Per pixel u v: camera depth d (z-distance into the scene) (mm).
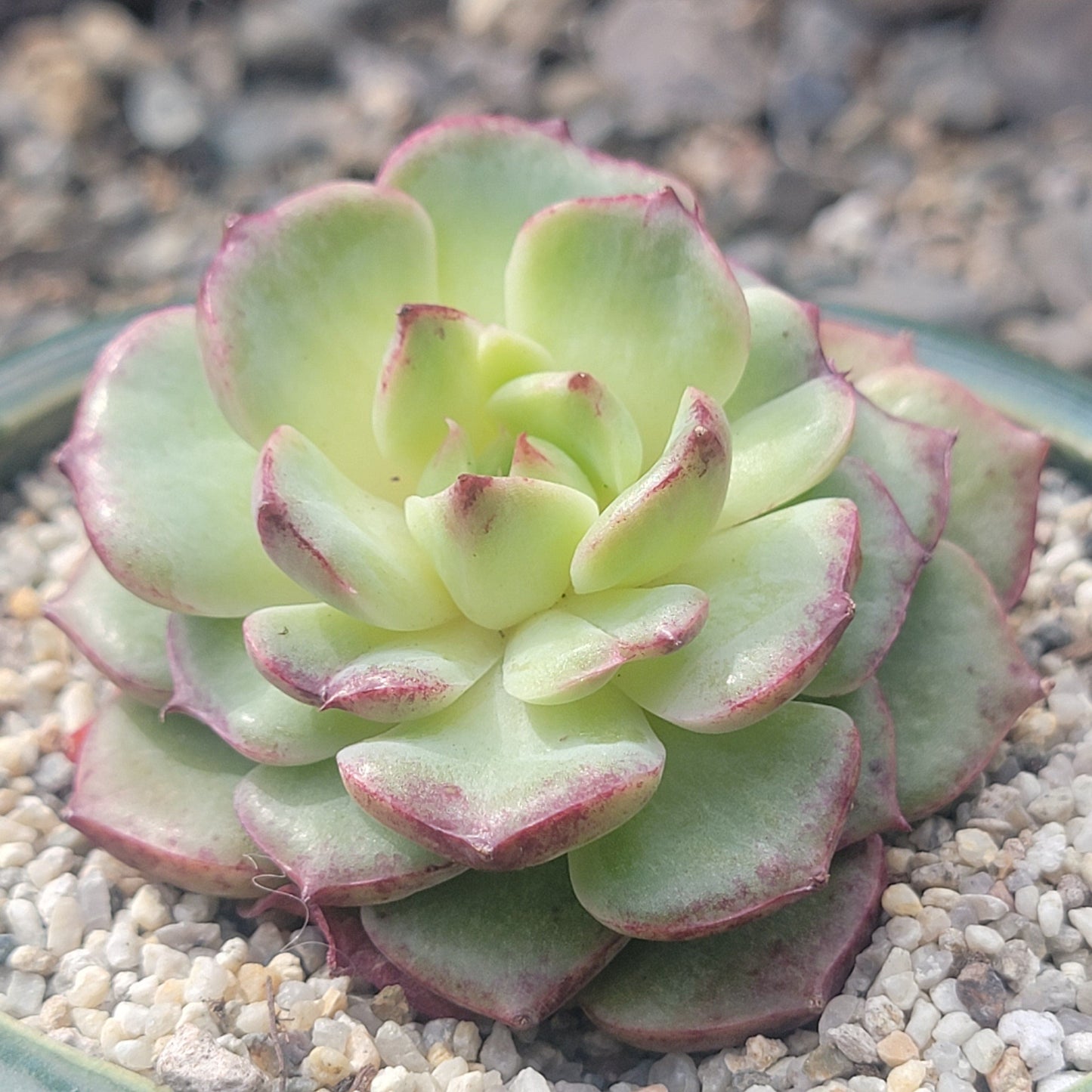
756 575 267
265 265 278
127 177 611
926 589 290
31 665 324
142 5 708
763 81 657
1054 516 336
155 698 285
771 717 269
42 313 524
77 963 281
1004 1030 270
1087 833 288
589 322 282
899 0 684
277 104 654
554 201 294
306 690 262
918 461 286
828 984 269
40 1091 258
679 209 276
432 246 287
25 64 654
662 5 680
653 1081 272
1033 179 602
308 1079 268
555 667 259
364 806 256
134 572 273
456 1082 267
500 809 252
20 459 349
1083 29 637
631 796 253
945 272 544
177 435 284
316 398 281
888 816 273
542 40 689
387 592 265
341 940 273
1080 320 519
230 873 277
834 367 312
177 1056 264
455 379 276
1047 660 313
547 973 265
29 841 297
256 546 279
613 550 260
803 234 579
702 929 260
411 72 669
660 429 282
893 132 638
